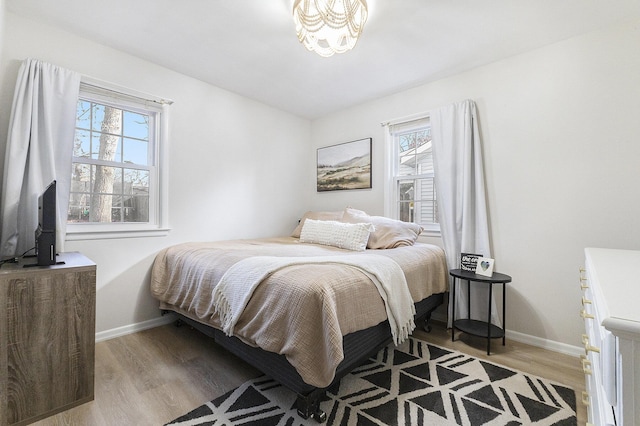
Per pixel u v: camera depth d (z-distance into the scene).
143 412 1.39
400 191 3.11
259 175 3.33
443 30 2.01
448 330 2.51
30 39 1.92
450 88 2.67
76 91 2.05
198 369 1.78
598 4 1.74
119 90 2.28
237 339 1.60
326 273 1.44
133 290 2.36
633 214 1.86
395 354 2.04
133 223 2.45
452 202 2.54
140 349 2.04
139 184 2.50
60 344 1.41
